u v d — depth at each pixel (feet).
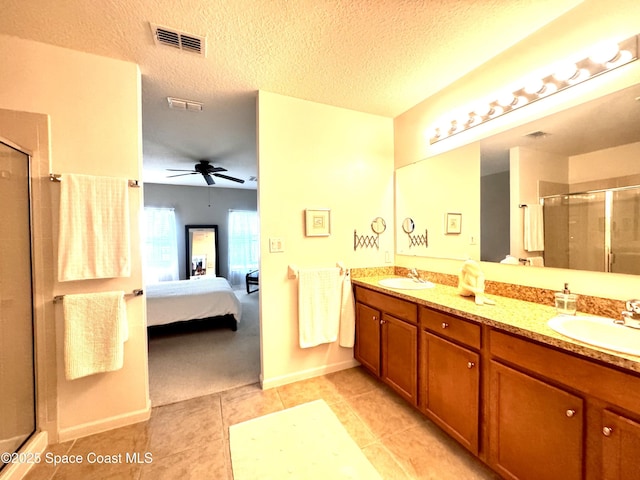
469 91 6.23
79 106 5.28
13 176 4.77
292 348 7.32
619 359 2.85
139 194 5.77
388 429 5.46
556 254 4.90
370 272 8.38
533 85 4.98
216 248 20.80
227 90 6.77
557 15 4.62
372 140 8.36
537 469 3.65
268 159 6.94
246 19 4.50
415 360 5.72
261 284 6.99
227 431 5.42
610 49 4.07
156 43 5.05
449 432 4.94
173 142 10.58
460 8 4.38
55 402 5.13
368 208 8.33
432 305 5.28
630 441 2.83
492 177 5.95
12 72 4.88
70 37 4.87
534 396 3.68
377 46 5.26
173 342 10.19
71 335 5.03
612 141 4.23
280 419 5.76
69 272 5.04
